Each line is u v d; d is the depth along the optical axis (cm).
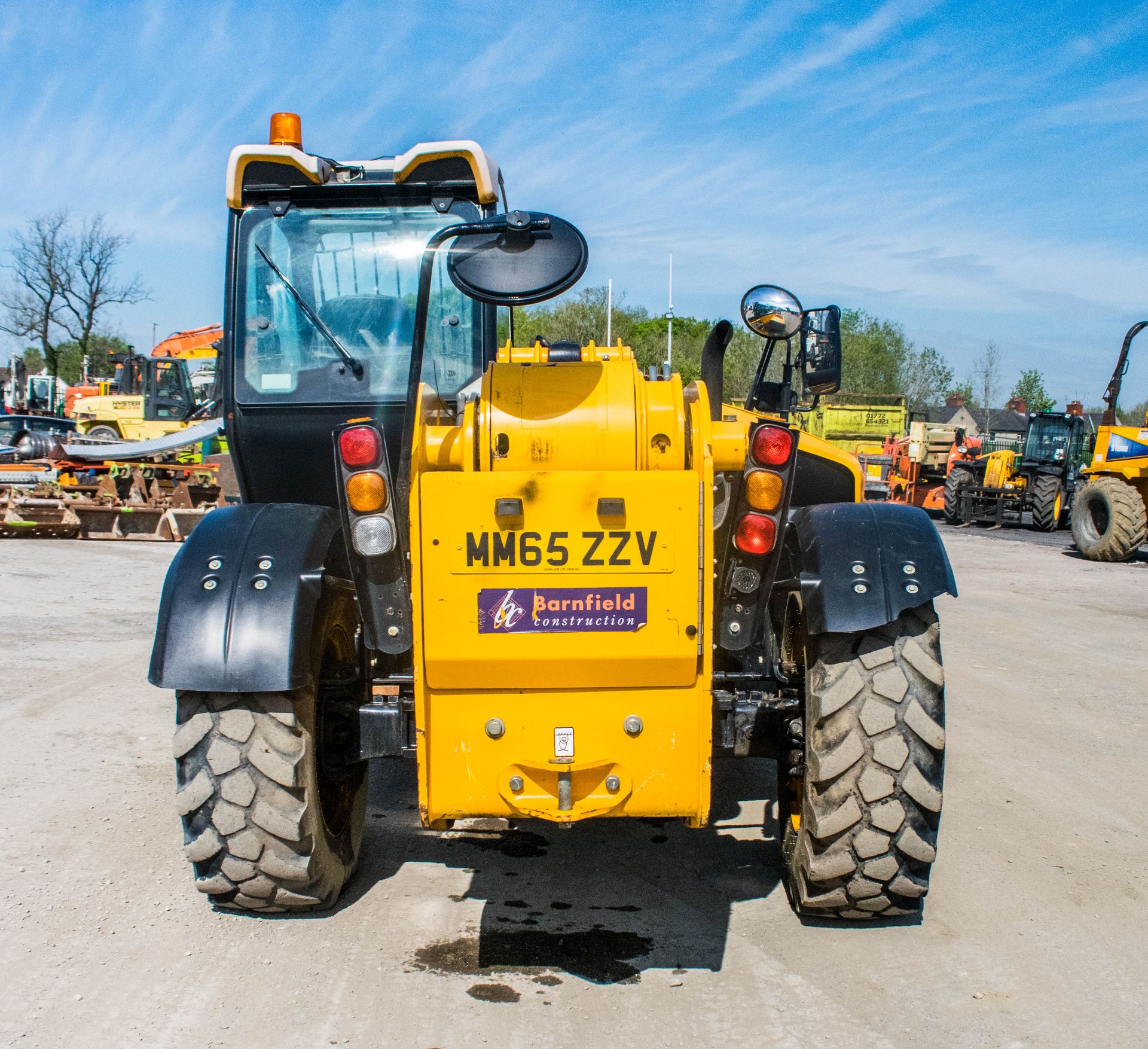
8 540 1465
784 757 307
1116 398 1535
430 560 253
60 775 452
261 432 404
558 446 261
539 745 263
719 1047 255
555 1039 257
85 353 4688
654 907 334
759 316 405
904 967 296
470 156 382
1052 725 562
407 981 284
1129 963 301
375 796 441
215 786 293
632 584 254
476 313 399
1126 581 1213
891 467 2450
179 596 288
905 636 296
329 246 397
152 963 292
